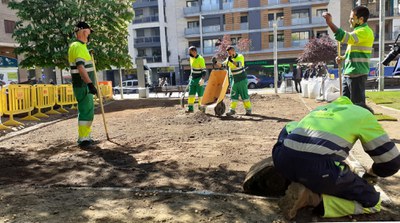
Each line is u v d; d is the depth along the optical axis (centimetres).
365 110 321
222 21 5062
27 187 428
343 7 4666
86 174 477
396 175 423
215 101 1070
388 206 337
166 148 616
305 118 331
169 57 5319
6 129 927
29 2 1738
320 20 4706
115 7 1819
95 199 381
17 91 1051
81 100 630
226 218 326
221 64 1081
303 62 3856
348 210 313
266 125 820
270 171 368
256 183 384
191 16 5141
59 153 607
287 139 326
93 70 644
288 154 316
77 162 540
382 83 1869
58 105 1507
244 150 577
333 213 313
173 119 985
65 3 1712
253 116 984
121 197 385
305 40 4838
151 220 328
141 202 369
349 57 597
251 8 4922
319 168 302
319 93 1471
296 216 321
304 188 309
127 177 456
